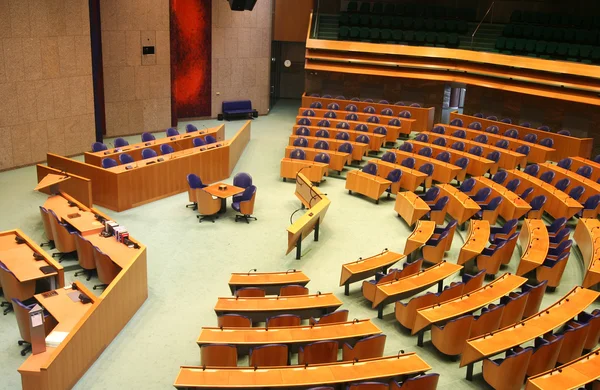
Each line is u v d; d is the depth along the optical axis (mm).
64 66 18844
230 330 9562
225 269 12961
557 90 21656
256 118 27312
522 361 8688
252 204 15359
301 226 13117
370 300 11500
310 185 15789
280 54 30812
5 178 17344
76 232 12219
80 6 18906
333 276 12891
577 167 18078
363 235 15062
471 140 20719
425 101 25594
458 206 15273
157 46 22750
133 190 15961
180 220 15445
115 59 21688
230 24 25797
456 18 27781
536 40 25203
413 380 8289
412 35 26453
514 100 23594
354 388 8047
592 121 21406
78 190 14898
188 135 19766
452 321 9578
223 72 26297
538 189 16266
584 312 10523
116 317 10281
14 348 9859
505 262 13094
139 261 11086
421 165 18125
